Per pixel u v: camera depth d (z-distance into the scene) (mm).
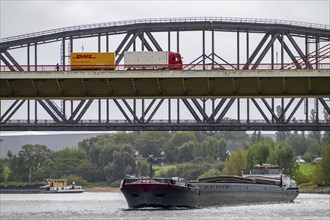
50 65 190375
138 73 178125
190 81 181500
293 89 180875
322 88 180375
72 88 183375
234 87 181125
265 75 176500
